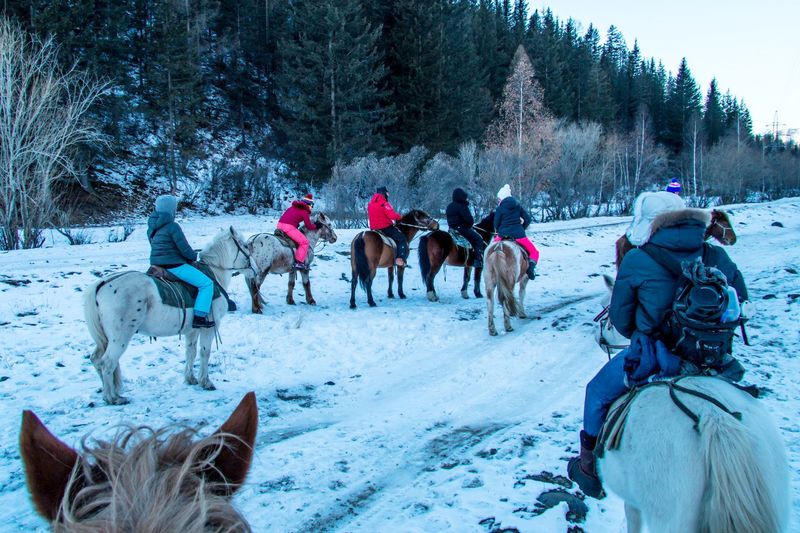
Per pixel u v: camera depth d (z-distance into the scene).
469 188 33.38
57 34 28.06
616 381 3.21
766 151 86.81
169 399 7.02
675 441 2.39
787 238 22.95
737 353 7.79
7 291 11.20
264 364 8.65
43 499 1.19
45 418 6.22
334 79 38.06
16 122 18.00
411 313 11.92
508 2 87.19
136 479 1.05
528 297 14.01
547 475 4.84
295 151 39.41
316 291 14.14
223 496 1.22
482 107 47.59
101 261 14.52
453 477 4.88
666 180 62.47
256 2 46.22
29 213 18.62
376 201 13.30
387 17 44.59
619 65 101.25
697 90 82.38
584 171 39.94
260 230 26.44
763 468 2.21
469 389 7.52
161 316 6.93
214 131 41.22
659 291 2.98
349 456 5.43
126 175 34.12
